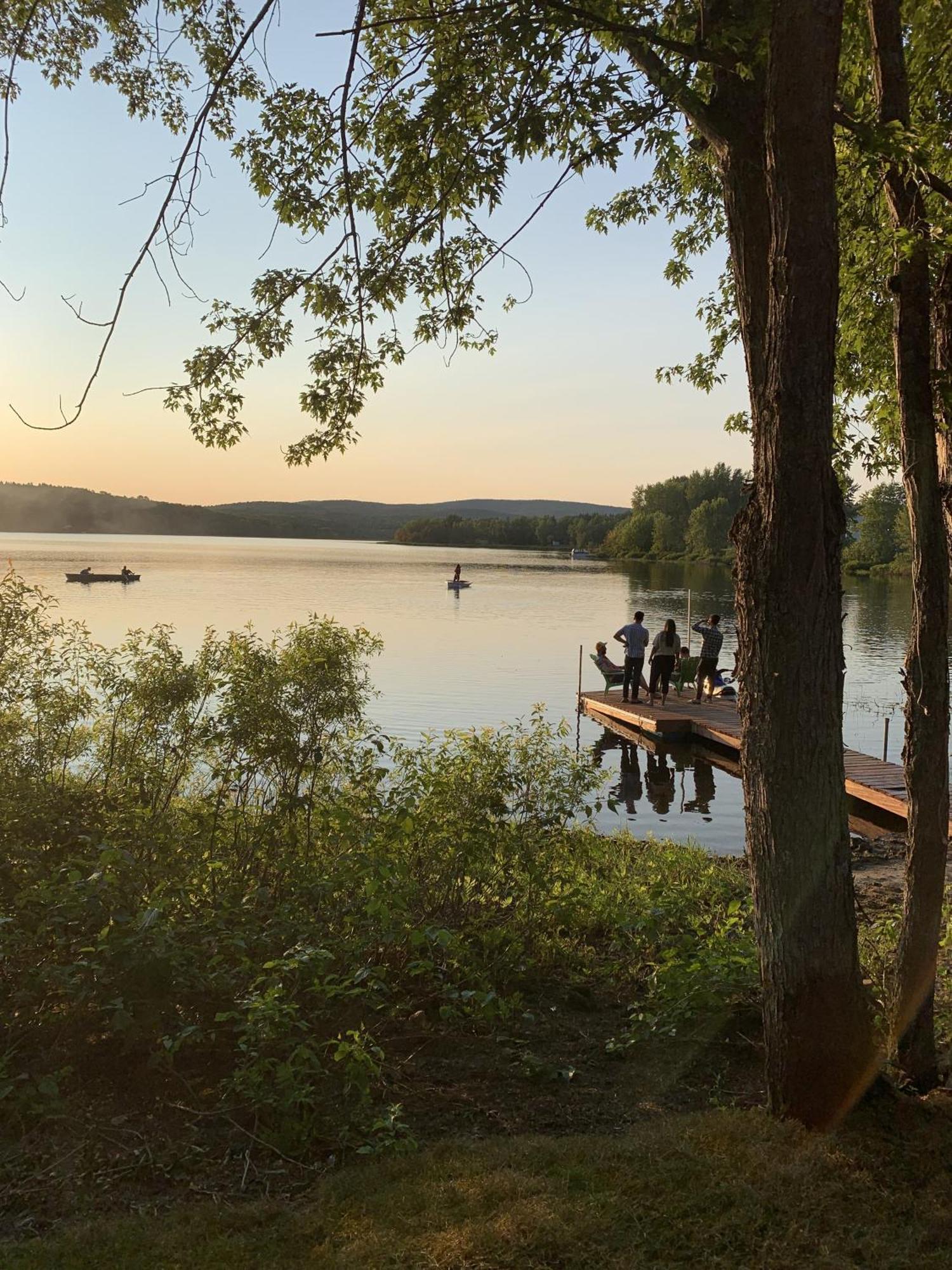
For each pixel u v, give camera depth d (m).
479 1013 4.84
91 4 5.68
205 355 5.54
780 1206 3.19
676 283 8.82
